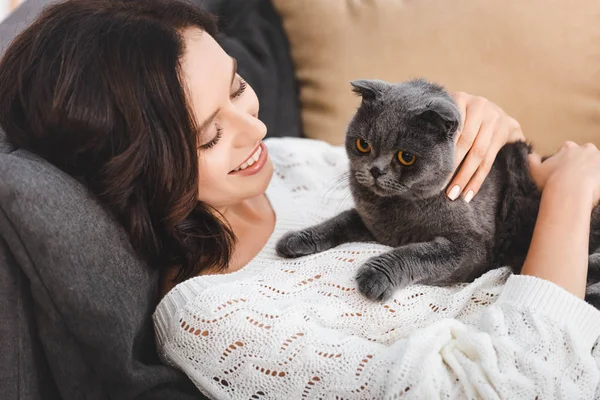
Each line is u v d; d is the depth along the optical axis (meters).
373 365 0.90
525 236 1.17
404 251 1.06
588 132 1.56
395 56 1.58
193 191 1.02
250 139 1.10
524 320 0.92
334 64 1.62
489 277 1.05
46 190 0.86
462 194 1.11
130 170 0.95
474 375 0.85
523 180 1.22
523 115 1.56
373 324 1.00
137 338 0.98
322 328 0.96
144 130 0.94
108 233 0.94
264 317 0.95
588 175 1.14
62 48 0.93
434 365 0.86
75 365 0.93
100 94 0.92
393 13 1.58
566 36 1.52
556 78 1.53
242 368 0.94
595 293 1.07
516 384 0.84
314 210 1.31
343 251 1.08
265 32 1.69
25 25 1.19
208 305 0.97
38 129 0.95
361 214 1.20
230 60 1.08
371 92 1.12
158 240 1.04
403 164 1.08
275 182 1.38
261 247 1.20
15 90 0.96
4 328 0.88
